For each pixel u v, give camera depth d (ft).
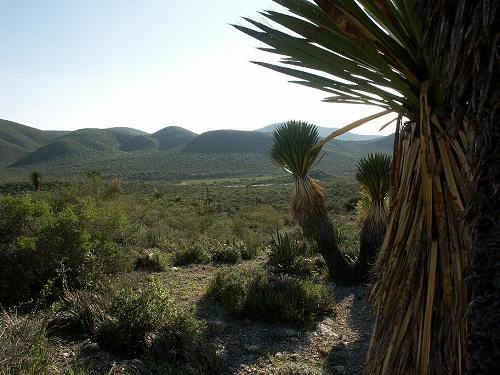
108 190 55.57
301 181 24.88
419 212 5.67
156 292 17.90
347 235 34.91
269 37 5.53
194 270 29.66
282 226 56.85
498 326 4.22
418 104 5.55
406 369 5.79
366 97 6.13
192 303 22.03
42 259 20.77
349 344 17.13
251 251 33.83
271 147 25.49
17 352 12.34
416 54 5.16
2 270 19.69
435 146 5.41
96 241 22.67
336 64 5.44
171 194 153.48
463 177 5.16
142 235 36.65
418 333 5.67
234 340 17.38
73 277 21.44
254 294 20.29
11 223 20.95
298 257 29.17
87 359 14.71
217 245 35.47
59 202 41.93
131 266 27.86
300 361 15.61
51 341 15.79
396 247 5.88
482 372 4.31
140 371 13.52
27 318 14.78
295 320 19.24
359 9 5.02
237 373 14.55
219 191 172.35
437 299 5.54
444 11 4.45
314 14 5.23
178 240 40.04
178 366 14.07
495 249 4.23
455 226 5.26
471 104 4.40
